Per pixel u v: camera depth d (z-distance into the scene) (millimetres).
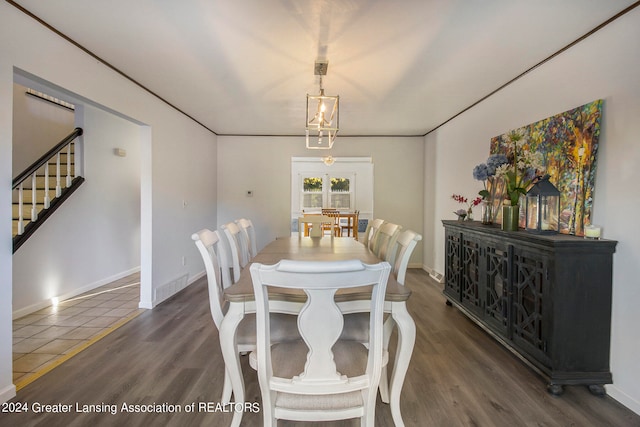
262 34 2115
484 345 2498
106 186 4293
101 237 4207
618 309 1821
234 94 3320
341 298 1379
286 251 2520
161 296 3508
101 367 2127
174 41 2217
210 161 5086
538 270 1999
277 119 4375
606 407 1754
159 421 1615
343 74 2760
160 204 3504
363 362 1355
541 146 2400
